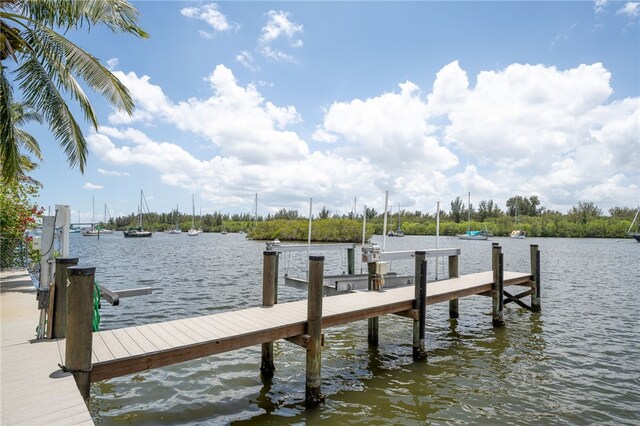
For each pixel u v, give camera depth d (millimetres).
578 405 5746
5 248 13453
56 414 3182
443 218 111062
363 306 7160
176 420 5145
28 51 9102
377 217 97438
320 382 5789
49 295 5191
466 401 5828
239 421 5145
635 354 8055
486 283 10438
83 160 10367
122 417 5191
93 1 8633
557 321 10898
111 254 35469
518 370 7117
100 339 4984
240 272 21453
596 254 38938
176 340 4945
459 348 8406
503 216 99750
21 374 3924
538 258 12141
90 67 8938
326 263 26516
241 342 5246
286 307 7094
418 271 7766
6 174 9648
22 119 16516
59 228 6070
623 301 13945
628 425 5188
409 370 7074
